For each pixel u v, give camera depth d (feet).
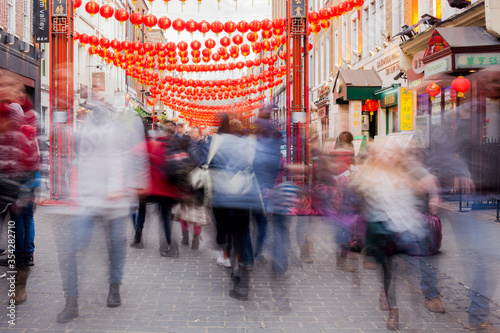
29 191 16.14
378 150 13.53
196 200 21.90
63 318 12.69
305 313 13.69
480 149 23.16
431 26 40.37
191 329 12.35
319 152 19.56
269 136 16.03
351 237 18.95
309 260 19.26
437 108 40.75
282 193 17.22
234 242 15.72
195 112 94.63
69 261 13.69
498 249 14.92
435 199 13.89
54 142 34.91
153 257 20.33
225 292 15.53
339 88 58.18
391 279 13.03
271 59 59.16
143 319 12.97
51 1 36.70
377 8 58.08
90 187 13.87
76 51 78.13
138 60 51.75
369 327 12.68
